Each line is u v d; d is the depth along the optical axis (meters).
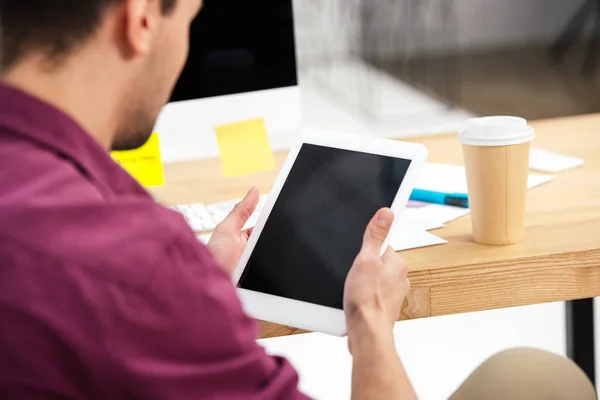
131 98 0.80
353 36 6.88
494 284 1.25
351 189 1.15
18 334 0.67
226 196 1.62
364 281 0.98
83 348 0.67
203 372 0.72
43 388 0.68
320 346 2.72
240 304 0.75
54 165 0.72
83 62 0.75
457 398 1.35
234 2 1.69
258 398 0.75
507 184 1.26
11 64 0.74
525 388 1.35
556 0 5.29
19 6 0.72
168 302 0.69
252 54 1.72
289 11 1.71
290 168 1.21
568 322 2.18
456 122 5.45
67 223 0.69
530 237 1.31
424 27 5.98
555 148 1.75
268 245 1.15
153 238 0.70
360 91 6.28
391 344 0.95
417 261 1.25
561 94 5.27
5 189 0.71
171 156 1.73
